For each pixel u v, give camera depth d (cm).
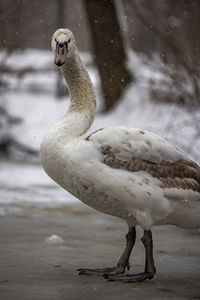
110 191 748
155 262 883
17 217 1262
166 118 2284
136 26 2588
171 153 774
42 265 850
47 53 3509
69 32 845
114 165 750
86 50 3812
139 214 754
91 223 1226
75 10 3509
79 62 845
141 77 2511
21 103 2858
